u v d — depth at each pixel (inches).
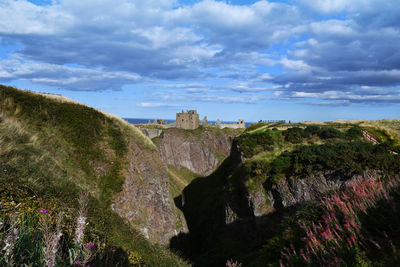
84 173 682.2
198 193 2444.6
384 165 847.7
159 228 959.0
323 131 1444.4
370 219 183.9
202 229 1550.2
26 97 728.3
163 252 472.1
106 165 773.9
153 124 5300.2
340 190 316.8
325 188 924.0
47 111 751.7
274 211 1048.2
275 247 313.7
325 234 189.9
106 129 895.1
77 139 757.9
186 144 4040.4
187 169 3914.9
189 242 1318.9
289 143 1450.5
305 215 317.4
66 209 271.3
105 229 318.3
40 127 667.4
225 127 4776.1
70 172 598.2
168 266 392.5
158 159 1134.4
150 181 993.5
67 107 830.5
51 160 500.4
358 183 272.1
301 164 1016.2
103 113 963.3
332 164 922.1
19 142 439.2
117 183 753.6
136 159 939.3
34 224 163.6
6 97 663.8
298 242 275.0
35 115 698.2
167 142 3944.4
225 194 1355.8
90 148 770.2
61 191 334.3
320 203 323.6
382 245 156.9
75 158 707.4
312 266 181.2
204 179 2755.9
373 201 201.2
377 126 1521.9
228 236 1148.5
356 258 151.5
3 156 324.5
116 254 261.3
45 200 259.8
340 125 1702.8
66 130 755.4
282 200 1018.1
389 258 138.6
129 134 995.3
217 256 994.1
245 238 1077.1
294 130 1521.9
